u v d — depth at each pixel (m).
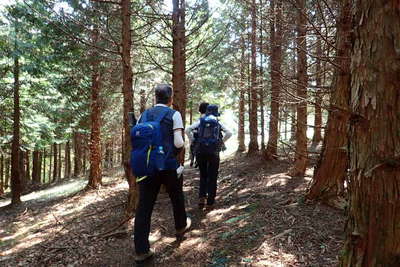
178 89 7.04
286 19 5.66
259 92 9.40
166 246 4.20
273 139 9.83
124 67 5.79
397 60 1.60
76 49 9.24
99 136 11.13
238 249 3.66
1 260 5.13
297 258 3.21
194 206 6.01
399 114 1.61
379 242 1.68
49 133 15.73
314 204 4.63
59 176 26.55
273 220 4.31
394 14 1.61
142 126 3.66
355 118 1.77
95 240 5.00
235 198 6.29
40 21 8.56
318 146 12.88
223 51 11.16
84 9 8.04
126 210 5.91
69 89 11.41
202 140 5.50
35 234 6.55
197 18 7.52
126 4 5.72
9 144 15.53
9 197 17.45
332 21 4.68
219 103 20.89
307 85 4.32
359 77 1.75
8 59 11.75
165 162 3.68
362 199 1.74
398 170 1.62
